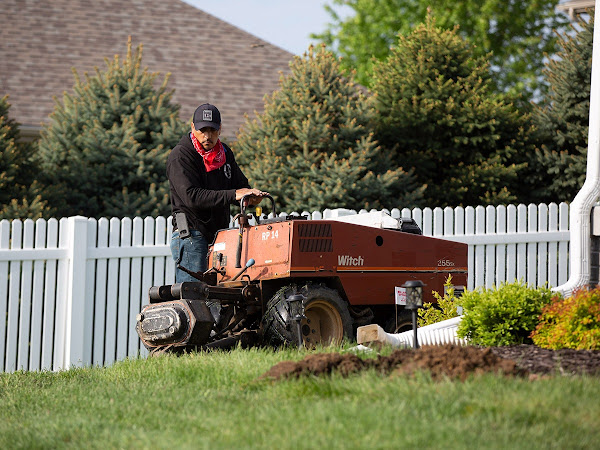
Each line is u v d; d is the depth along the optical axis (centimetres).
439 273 1197
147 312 1058
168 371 940
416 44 2083
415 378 756
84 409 833
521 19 4672
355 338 1129
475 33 4691
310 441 627
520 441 604
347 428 646
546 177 2100
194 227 1139
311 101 1903
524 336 1014
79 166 1864
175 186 1124
